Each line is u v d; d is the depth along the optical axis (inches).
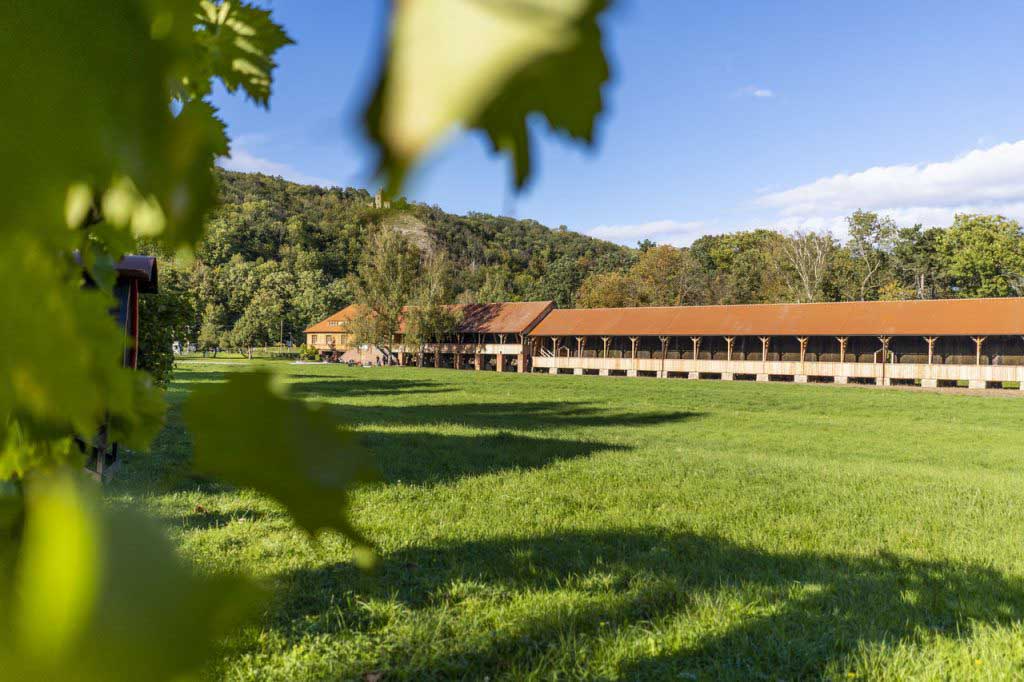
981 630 214.8
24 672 7.4
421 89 5.6
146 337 499.8
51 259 8.1
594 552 287.6
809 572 273.1
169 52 7.9
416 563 262.7
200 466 9.6
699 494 418.3
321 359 3348.9
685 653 197.8
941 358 1978.3
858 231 3282.5
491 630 205.6
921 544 323.9
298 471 9.5
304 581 225.5
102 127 7.5
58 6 7.1
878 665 192.5
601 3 6.1
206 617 8.1
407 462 488.4
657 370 2380.7
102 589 7.7
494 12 5.8
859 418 1128.8
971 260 2987.2
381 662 182.9
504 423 876.0
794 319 2190.0
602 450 611.2
